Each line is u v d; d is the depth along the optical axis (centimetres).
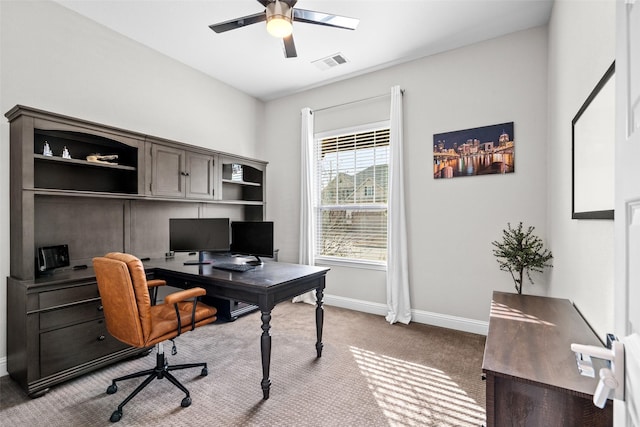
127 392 211
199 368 243
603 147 138
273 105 472
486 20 282
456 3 260
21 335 208
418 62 352
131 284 183
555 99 249
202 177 348
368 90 388
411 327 333
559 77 235
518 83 296
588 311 164
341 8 267
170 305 237
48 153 240
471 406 197
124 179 306
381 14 275
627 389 66
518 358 119
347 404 198
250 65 371
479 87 315
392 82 370
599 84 138
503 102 303
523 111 294
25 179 215
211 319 228
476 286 318
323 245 427
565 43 215
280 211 463
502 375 108
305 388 216
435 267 340
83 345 227
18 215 219
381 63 363
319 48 331
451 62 331
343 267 405
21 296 209
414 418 185
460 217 325
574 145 185
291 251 452
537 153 287
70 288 222
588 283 164
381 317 365
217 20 285
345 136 411
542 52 286
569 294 206
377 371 240
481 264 315
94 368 232
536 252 267
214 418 184
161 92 343
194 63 366
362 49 332
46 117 226
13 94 238
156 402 199
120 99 307
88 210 279
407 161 357
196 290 211
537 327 153
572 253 198
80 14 277
